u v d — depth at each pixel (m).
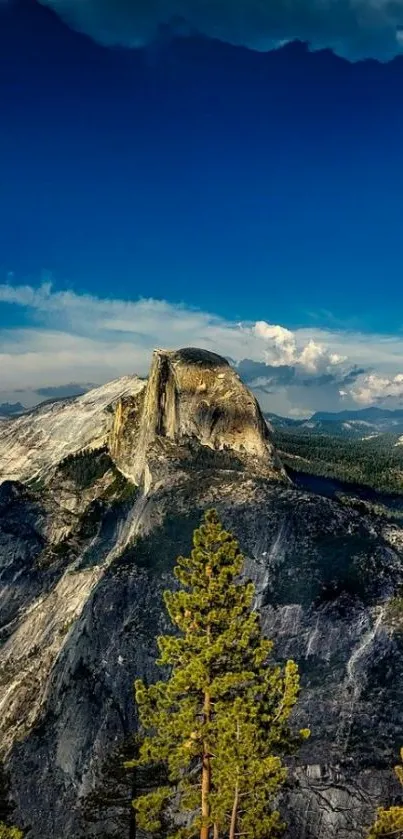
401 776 33.03
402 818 30.05
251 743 32.69
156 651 71.00
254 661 36.97
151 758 36.91
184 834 37.03
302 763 56.44
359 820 53.22
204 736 35.22
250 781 32.66
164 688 37.59
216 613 36.09
